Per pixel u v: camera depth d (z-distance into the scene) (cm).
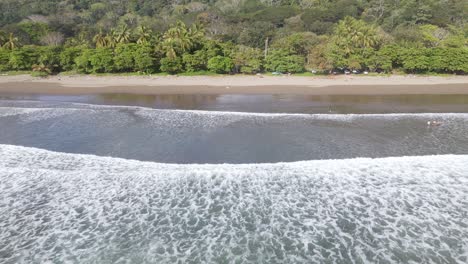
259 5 13838
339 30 7038
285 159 1975
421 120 2852
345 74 6016
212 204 1455
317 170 1783
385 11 10888
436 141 2289
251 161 1952
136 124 2794
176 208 1426
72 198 1513
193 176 1723
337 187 1588
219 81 5403
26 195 1542
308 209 1406
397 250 1149
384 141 2291
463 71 5781
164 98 4034
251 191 1562
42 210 1419
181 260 1108
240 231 1263
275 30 10025
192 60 6072
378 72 6141
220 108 3394
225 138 2386
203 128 2644
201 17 11506
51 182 1670
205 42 6506
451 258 1109
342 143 2250
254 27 10275
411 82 5166
